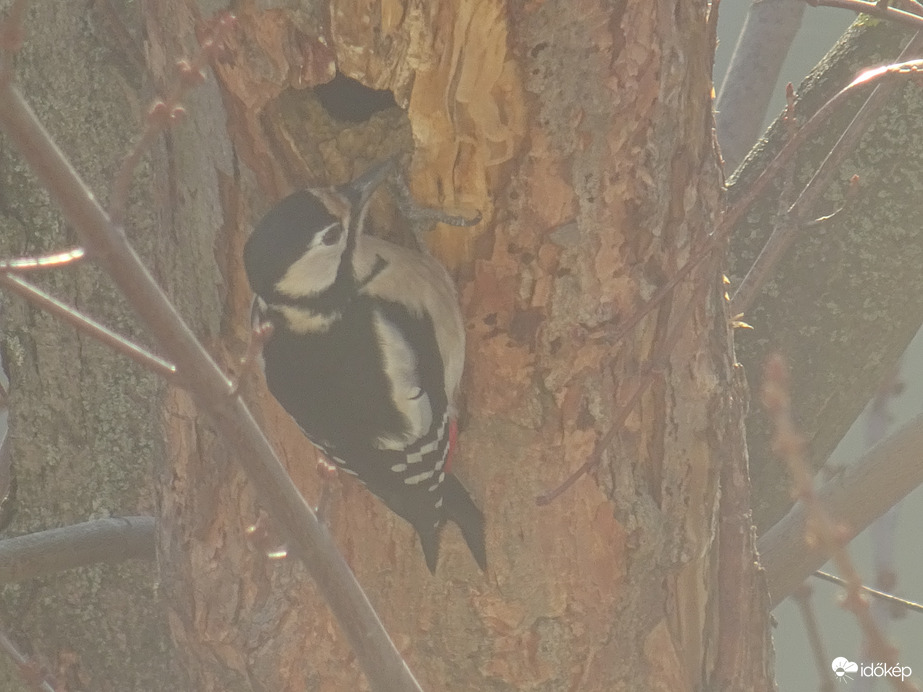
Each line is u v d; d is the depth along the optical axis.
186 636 8.85
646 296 7.79
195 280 8.16
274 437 8.36
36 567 9.34
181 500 8.63
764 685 9.11
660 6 7.39
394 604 8.35
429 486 7.97
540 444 7.97
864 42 10.77
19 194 10.14
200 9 7.54
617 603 8.25
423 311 7.92
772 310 10.51
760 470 10.62
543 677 8.31
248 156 7.85
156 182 8.29
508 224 7.68
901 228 10.29
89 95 9.95
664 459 8.15
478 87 7.39
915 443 9.88
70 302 10.16
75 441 10.48
